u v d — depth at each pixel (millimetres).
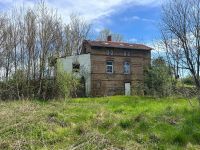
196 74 16375
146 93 32781
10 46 29391
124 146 9258
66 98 23578
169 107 14523
